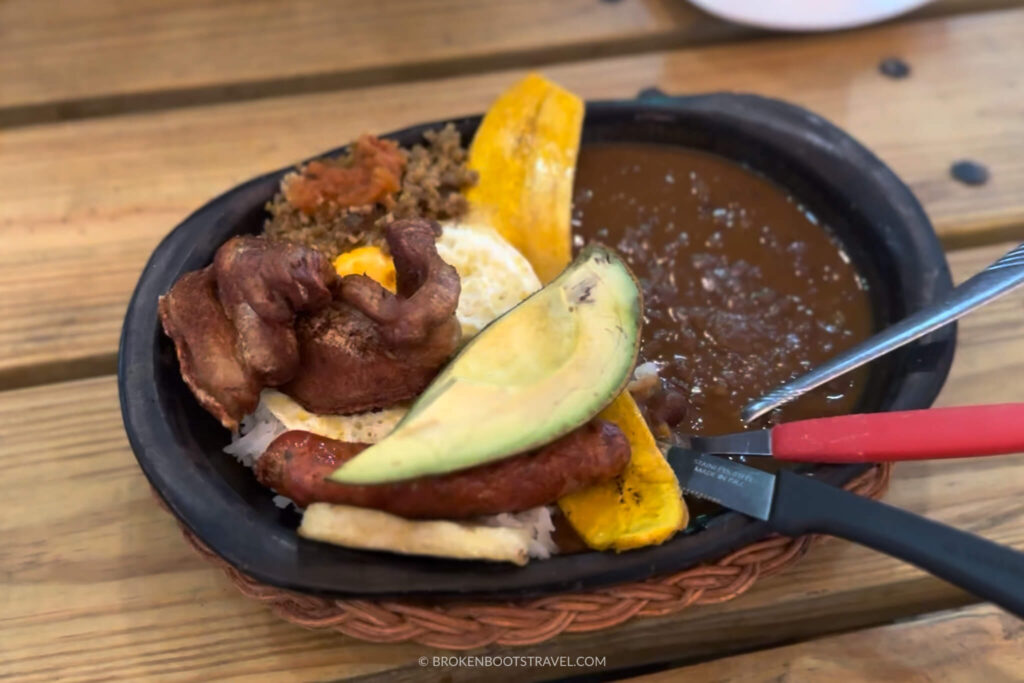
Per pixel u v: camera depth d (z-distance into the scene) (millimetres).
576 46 730
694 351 554
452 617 462
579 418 465
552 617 463
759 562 476
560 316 488
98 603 510
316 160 581
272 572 453
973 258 621
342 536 455
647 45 737
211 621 506
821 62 720
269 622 505
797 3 709
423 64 717
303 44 726
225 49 721
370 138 575
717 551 465
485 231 550
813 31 740
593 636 505
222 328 481
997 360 579
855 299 570
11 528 528
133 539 526
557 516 491
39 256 621
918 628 505
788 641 529
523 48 725
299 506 479
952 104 694
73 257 621
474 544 454
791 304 569
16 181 653
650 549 464
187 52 719
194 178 656
